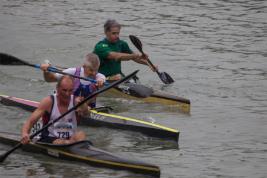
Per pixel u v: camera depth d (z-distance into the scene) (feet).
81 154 104.83
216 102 148.87
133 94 148.87
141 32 224.33
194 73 176.04
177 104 144.66
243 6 272.10
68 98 107.04
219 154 113.29
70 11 257.75
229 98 152.35
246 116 137.39
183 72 177.06
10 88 156.56
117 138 121.60
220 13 257.55
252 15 254.06
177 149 115.75
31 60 186.19
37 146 109.19
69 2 276.82
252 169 106.01
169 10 262.47
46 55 192.13
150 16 249.96
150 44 208.44
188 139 121.60
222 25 236.63
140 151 114.11
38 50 197.36
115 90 152.25
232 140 121.19
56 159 107.14
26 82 163.32
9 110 136.36
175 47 205.26
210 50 201.67
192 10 262.47
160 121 133.18
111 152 112.37
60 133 108.58
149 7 267.80
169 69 180.04
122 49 159.43
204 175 102.63
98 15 250.37
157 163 107.96
